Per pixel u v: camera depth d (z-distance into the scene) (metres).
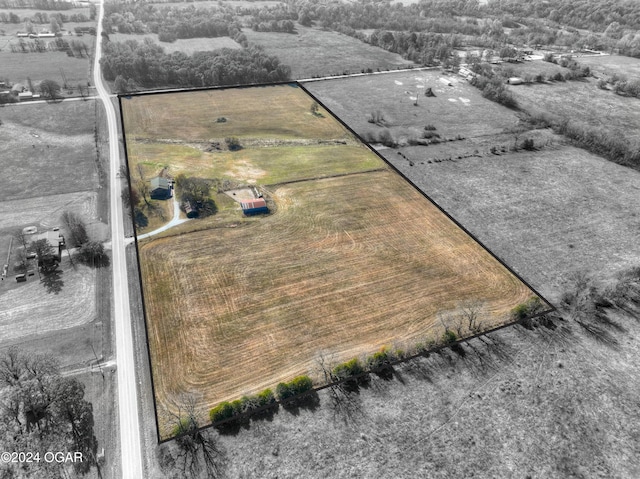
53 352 65.50
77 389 57.81
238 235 88.75
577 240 92.06
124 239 87.19
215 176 107.19
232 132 129.00
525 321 73.81
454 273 82.56
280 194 101.44
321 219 94.12
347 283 79.31
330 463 54.34
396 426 58.53
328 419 58.94
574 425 59.62
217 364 64.88
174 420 57.84
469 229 93.25
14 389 59.00
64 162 110.31
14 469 52.41
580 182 111.62
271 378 63.41
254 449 55.34
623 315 75.81
